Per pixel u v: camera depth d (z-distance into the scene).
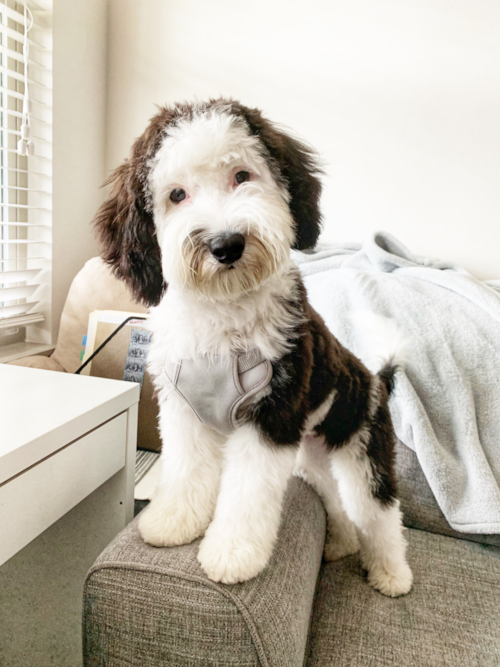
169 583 0.67
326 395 0.91
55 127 1.63
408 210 1.87
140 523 0.82
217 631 0.64
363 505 1.00
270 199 0.79
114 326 1.42
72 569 0.96
